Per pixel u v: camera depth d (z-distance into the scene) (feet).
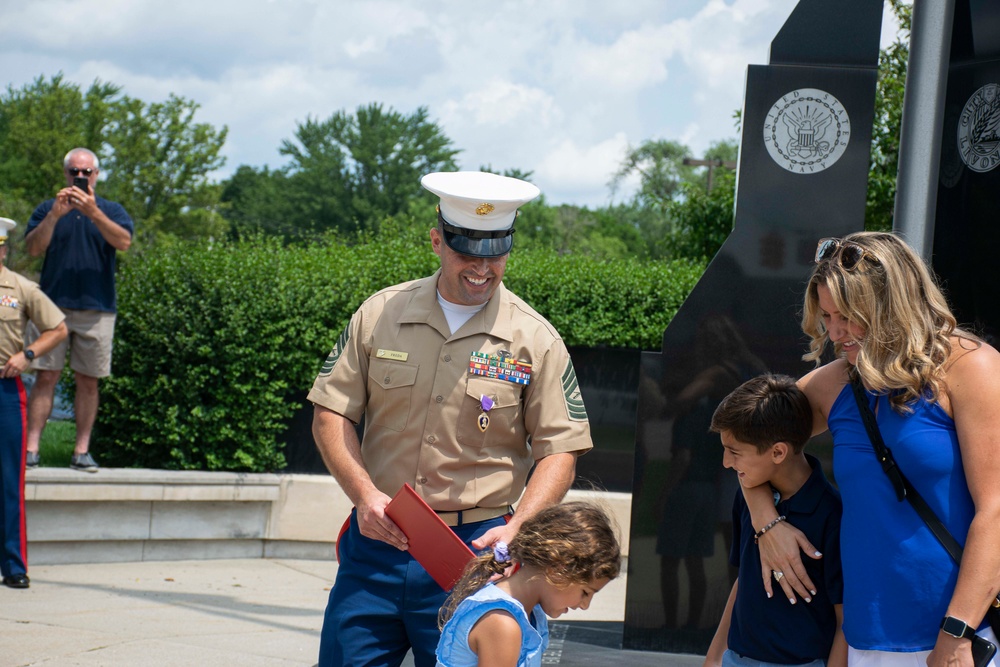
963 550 7.22
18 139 134.82
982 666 6.95
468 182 9.84
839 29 15.60
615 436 26.30
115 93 174.70
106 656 15.85
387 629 9.78
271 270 25.17
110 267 23.17
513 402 9.96
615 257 28.86
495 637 7.47
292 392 25.43
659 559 15.88
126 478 23.08
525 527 7.86
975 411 7.23
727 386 15.84
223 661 16.02
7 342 19.69
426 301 10.15
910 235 14.62
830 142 15.67
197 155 141.28
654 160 163.32
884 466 7.59
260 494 24.61
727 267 15.85
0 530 20.11
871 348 7.48
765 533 8.70
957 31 14.30
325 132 265.13
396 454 10.02
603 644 16.31
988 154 13.64
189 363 24.66
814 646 8.61
